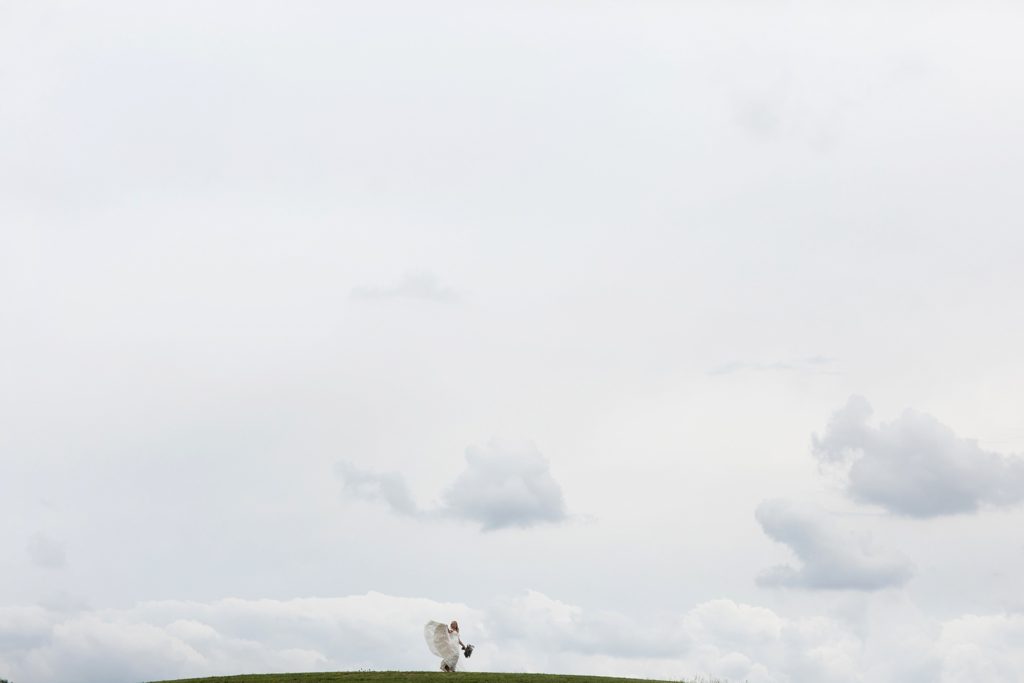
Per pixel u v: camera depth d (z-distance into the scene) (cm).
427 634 7444
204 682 7156
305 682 6969
